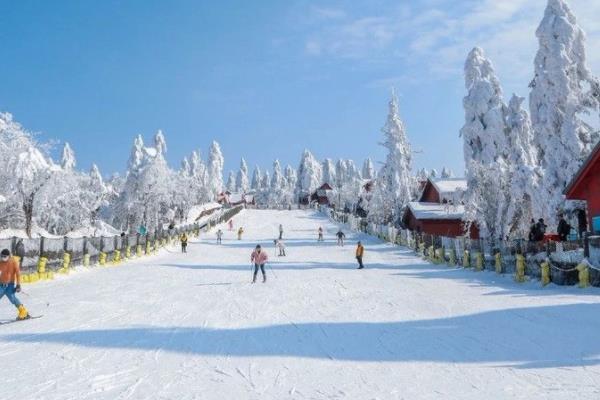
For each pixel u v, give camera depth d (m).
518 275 20.38
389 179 61.47
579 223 30.44
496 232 32.12
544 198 31.25
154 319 12.93
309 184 163.25
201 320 12.82
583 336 10.19
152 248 39.91
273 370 8.31
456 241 29.52
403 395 7.00
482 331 11.00
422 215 48.50
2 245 19.00
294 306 15.17
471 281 21.19
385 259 34.12
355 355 9.27
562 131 31.70
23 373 8.08
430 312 13.63
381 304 15.29
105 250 30.06
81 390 7.23
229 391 7.22
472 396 6.90
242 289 19.42
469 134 41.19
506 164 38.56
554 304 14.16
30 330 11.47
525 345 9.62
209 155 162.88
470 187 33.78
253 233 63.19
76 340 10.48
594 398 6.67
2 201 32.47
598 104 32.06
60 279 22.17
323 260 33.53
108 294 17.66
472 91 41.75
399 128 61.97
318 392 7.17
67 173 37.41
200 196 111.88
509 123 40.38
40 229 37.72
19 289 12.77
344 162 180.25
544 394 6.88
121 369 8.35
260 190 176.12
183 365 8.61
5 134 34.22
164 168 65.88
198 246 47.28
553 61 32.88
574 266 18.11
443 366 8.44
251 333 11.23
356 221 66.00
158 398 6.91
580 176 23.30
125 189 64.38
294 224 77.06
